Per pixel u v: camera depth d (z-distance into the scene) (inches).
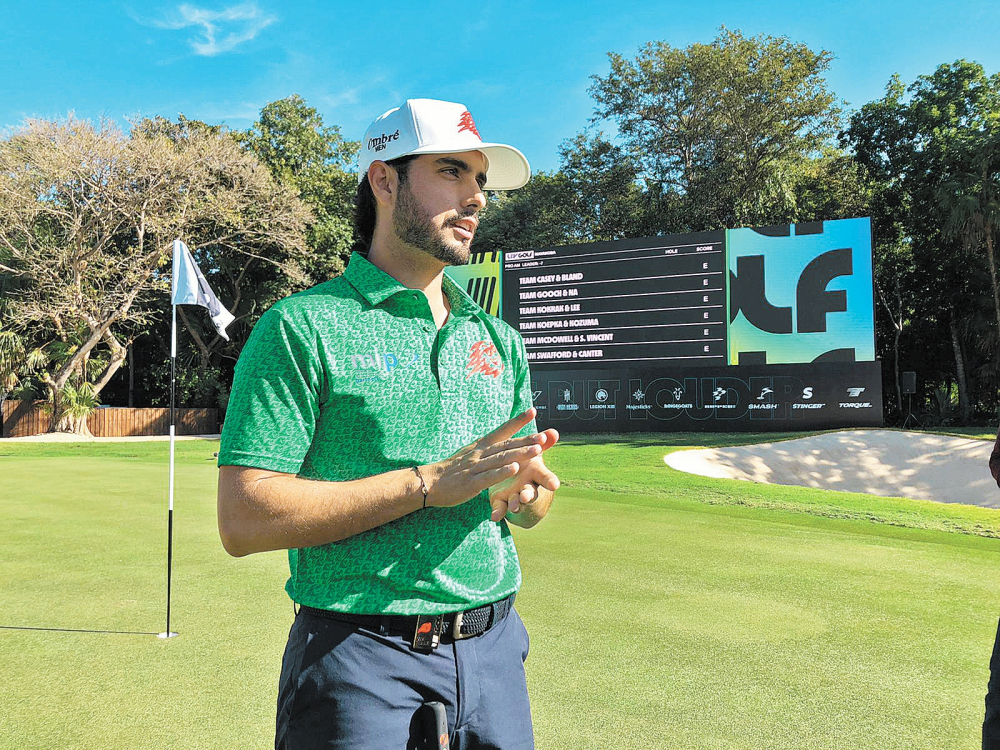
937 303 1013.8
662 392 770.8
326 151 1282.0
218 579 195.5
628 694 119.4
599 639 146.6
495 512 54.7
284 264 1089.4
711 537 252.8
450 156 56.9
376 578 52.0
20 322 954.1
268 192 1035.3
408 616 52.2
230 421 51.0
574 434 786.2
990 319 911.7
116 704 115.8
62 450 710.5
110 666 132.2
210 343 1236.5
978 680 126.4
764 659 135.7
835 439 660.1
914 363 1051.3
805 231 721.0
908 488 611.5
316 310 53.2
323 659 51.7
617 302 787.4
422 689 52.6
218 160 1006.4
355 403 52.9
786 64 1128.2
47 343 1022.4
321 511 47.9
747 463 602.5
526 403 66.4
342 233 1197.1
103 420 1060.5
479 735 55.5
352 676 50.9
